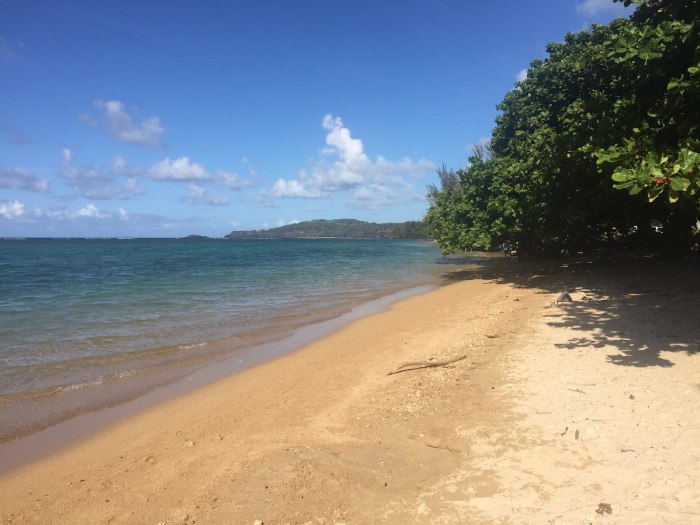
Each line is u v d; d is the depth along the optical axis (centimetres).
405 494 404
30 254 5834
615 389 561
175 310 1459
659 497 354
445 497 393
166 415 653
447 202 2691
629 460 410
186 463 501
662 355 657
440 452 473
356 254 5253
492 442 477
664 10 956
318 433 550
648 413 488
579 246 2273
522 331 906
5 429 614
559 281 1608
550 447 452
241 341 1067
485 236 2080
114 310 1460
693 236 1544
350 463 466
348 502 398
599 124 1038
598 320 908
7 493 462
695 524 319
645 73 907
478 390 623
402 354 892
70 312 1424
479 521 356
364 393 684
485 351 802
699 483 363
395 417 573
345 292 1873
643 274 1434
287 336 1117
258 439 550
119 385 779
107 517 408
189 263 3853
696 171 559
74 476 489
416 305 1496
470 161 2270
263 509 394
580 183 1445
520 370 677
